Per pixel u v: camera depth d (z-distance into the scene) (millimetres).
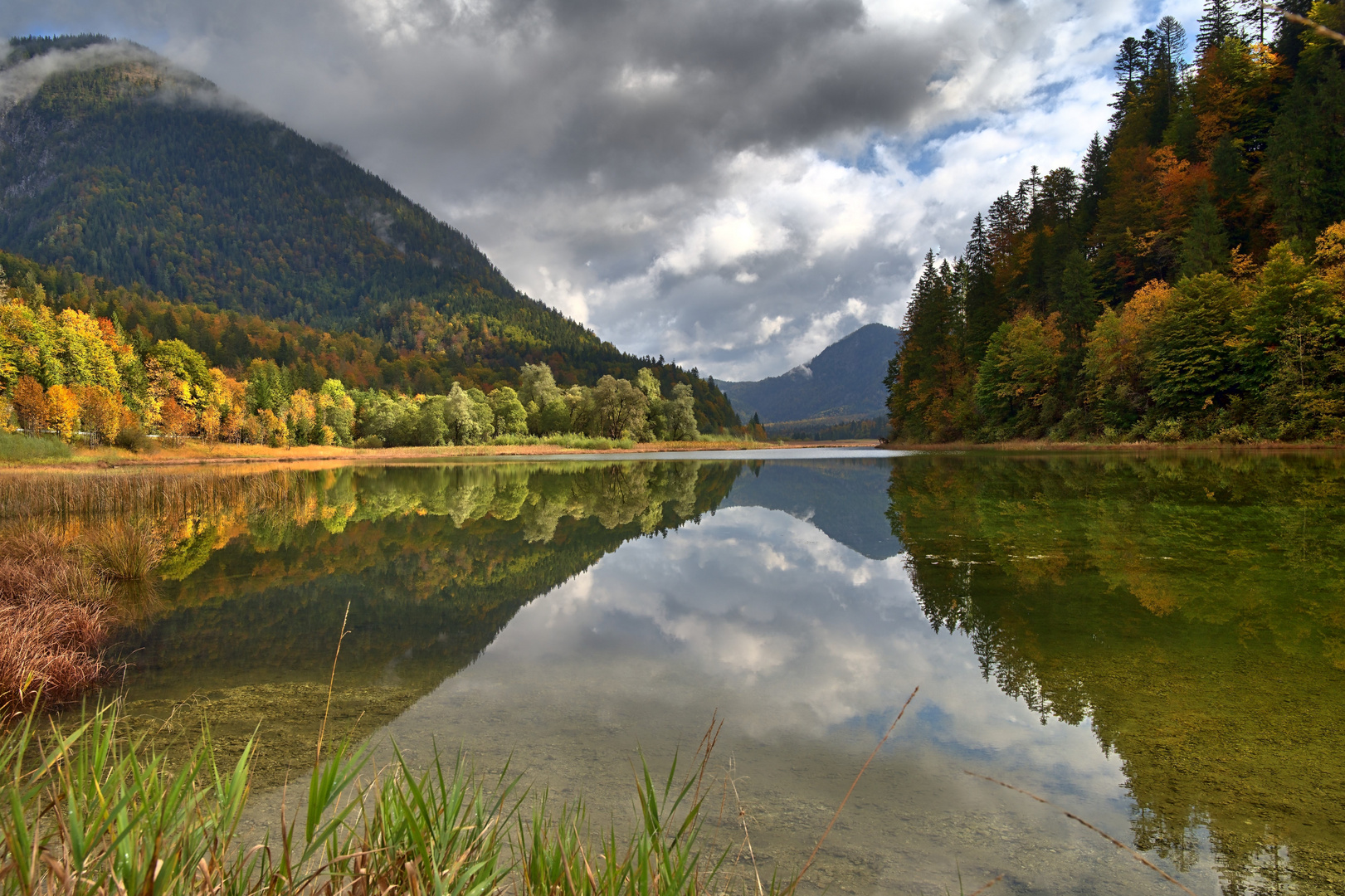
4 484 22281
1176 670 5660
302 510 19531
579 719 4969
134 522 16328
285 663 6480
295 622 8039
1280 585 8219
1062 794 3709
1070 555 10508
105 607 8555
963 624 7367
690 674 6086
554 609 8625
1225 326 36781
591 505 20812
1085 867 2982
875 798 3689
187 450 61094
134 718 5027
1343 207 37688
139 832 1646
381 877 1692
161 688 5789
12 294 82312
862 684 5723
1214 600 7707
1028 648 6422
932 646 6684
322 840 1655
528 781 3879
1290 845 3135
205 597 9359
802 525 15688
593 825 3238
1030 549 11141
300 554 12617
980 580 9281
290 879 1561
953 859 3045
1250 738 4324
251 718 5012
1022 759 4168
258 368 99938
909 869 2943
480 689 5688
